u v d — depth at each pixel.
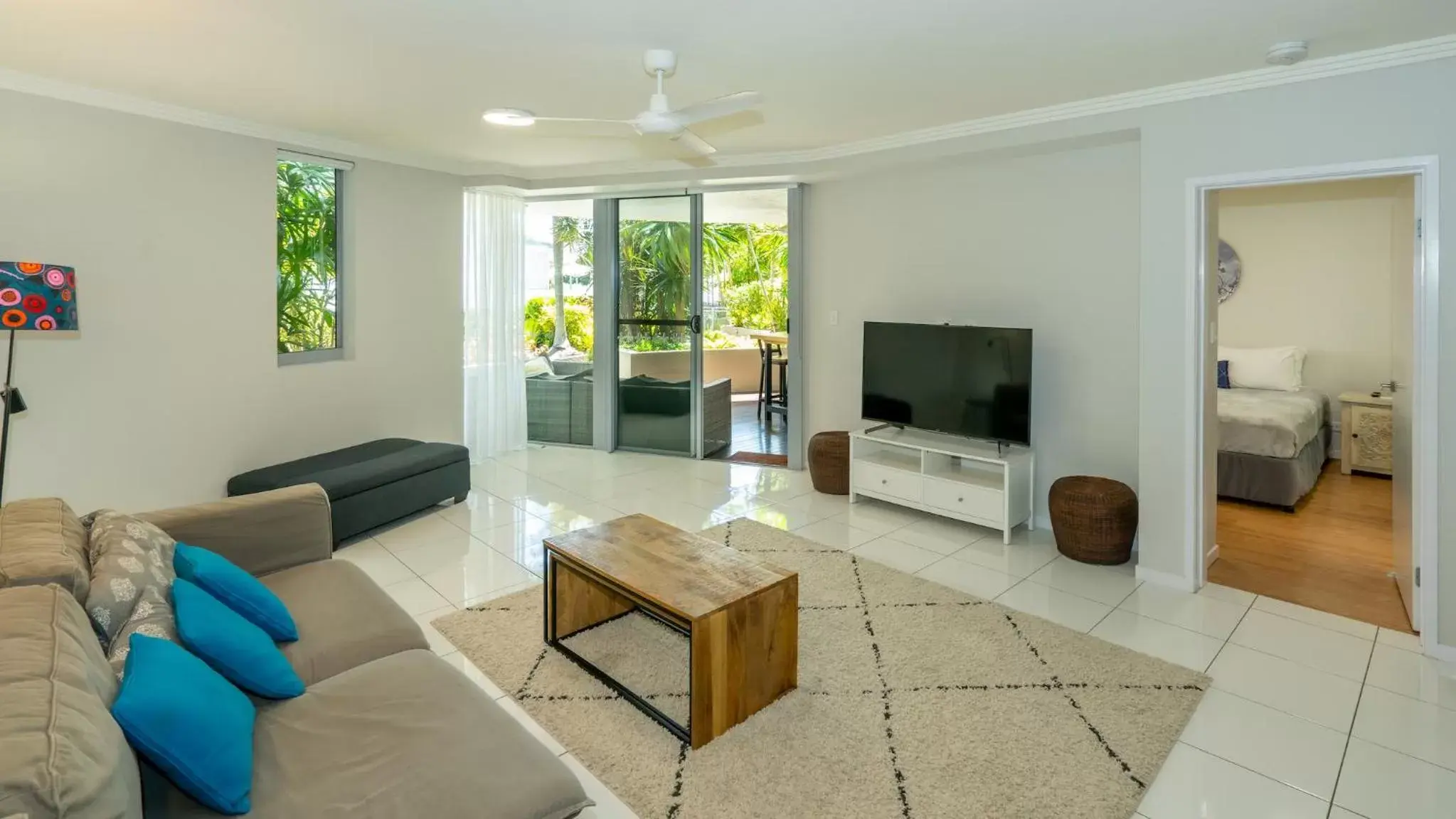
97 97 3.69
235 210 4.30
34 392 3.60
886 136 4.61
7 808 1.01
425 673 2.01
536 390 6.99
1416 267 2.96
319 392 4.85
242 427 4.42
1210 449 3.74
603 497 5.20
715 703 2.39
